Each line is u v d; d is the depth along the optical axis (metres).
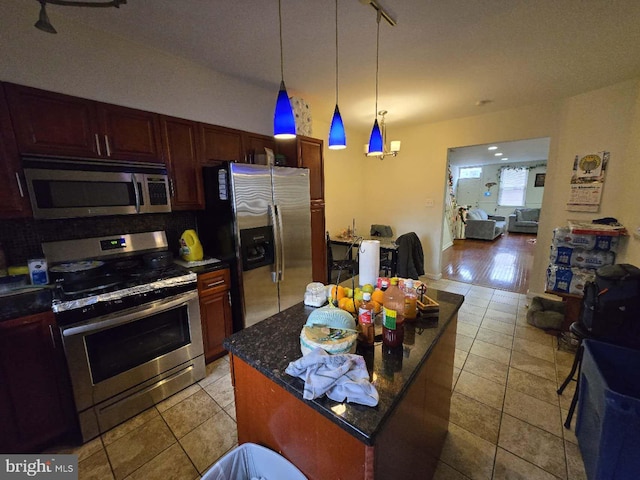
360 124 4.12
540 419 1.68
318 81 2.55
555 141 3.14
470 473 1.37
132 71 1.90
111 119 1.80
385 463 0.80
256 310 2.44
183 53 2.06
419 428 1.07
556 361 2.25
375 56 2.10
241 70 2.35
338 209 4.48
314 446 0.86
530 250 6.23
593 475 1.21
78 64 1.68
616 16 1.60
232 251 2.26
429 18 1.63
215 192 2.28
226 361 2.28
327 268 3.55
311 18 1.63
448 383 1.46
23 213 1.50
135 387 1.74
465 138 3.80
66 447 1.54
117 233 2.08
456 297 1.50
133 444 1.56
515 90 2.79
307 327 1.02
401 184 4.54
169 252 2.16
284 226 2.57
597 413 1.22
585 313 1.72
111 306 1.58
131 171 1.85
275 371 0.91
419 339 1.10
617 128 2.70
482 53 2.05
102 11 1.57
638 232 2.20
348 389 0.77
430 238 4.37
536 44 1.93
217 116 2.40
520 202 9.11
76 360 1.49
